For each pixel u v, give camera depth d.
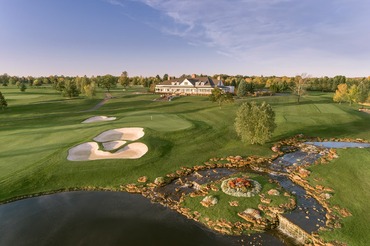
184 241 18.98
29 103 82.19
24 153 34.41
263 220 21.20
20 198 25.34
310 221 21.12
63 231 20.23
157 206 24.09
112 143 38.47
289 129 51.81
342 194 25.36
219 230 20.23
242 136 40.97
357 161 32.53
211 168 33.41
